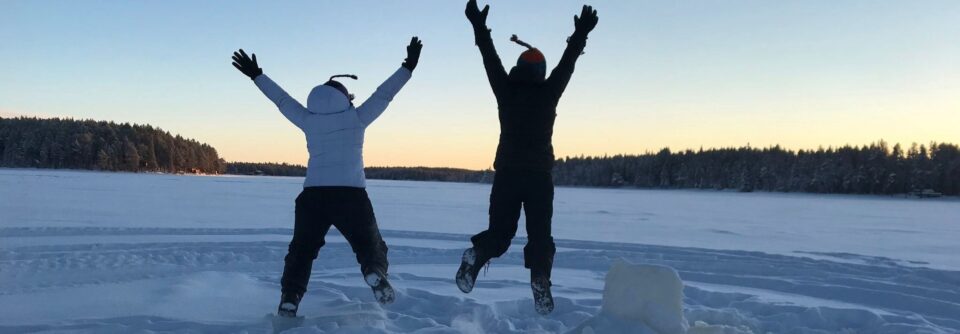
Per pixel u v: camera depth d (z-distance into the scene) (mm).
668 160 99562
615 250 10078
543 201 3670
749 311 5086
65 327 4012
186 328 4039
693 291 5727
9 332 3914
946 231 18562
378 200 31469
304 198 4020
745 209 32031
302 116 4066
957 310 5668
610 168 104562
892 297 6113
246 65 4191
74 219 14320
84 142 91688
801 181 84188
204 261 7848
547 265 3676
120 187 33188
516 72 3814
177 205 20891
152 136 103312
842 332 4477
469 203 29812
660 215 24391
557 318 4637
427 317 4562
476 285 6070
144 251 8375
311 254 4098
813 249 12617
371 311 4430
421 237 11906
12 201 19406
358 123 4047
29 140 89875
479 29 3869
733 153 97500
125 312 4484
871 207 39625
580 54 3797
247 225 14297
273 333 3916
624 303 3773
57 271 6684
